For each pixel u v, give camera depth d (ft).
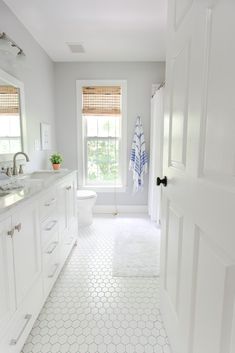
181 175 3.26
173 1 3.76
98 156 12.00
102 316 4.96
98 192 11.98
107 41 8.89
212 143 2.22
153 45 9.25
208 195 2.32
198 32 2.56
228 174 1.91
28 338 4.38
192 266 2.79
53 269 5.65
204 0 2.39
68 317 4.92
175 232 3.62
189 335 2.88
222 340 2.01
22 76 7.55
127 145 11.64
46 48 9.52
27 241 4.12
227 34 1.92
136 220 10.90
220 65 2.05
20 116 7.32
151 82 11.19
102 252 7.79
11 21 6.75
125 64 11.10
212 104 2.22
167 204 4.16
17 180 5.87
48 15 7.06
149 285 6.04
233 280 1.86
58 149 11.67
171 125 3.87
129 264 7.01
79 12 6.91
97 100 11.35
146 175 11.80
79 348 4.20
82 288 5.90
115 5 6.57
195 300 2.69
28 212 4.17
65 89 11.27
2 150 6.31
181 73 3.25
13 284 3.57
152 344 4.28
